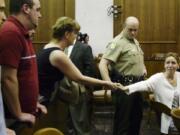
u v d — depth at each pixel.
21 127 2.03
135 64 4.00
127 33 4.00
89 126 4.43
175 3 7.58
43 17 7.64
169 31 7.61
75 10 7.65
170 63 3.63
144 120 6.02
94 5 7.63
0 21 2.07
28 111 2.14
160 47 7.62
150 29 7.60
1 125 1.47
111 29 7.64
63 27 2.71
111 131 5.48
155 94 3.66
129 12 7.62
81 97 4.11
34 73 2.16
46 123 2.58
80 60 4.34
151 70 7.57
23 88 2.09
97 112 6.35
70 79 2.73
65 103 2.85
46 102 2.62
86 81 2.73
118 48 3.98
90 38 7.65
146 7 7.60
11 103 1.99
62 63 2.60
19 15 2.09
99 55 7.20
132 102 3.99
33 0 2.11
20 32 2.05
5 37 1.99
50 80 2.63
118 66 4.02
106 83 2.89
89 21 7.64
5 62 1.98
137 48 4.07
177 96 3.64
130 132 4.09
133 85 3.59
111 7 7.61
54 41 2.73
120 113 4.05
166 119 3.48
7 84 1.98
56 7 7.66
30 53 2.13
